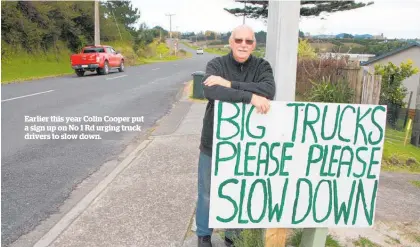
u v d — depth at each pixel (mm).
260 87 2648
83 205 4121
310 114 2725
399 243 3547
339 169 2824
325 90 9719
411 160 6762
